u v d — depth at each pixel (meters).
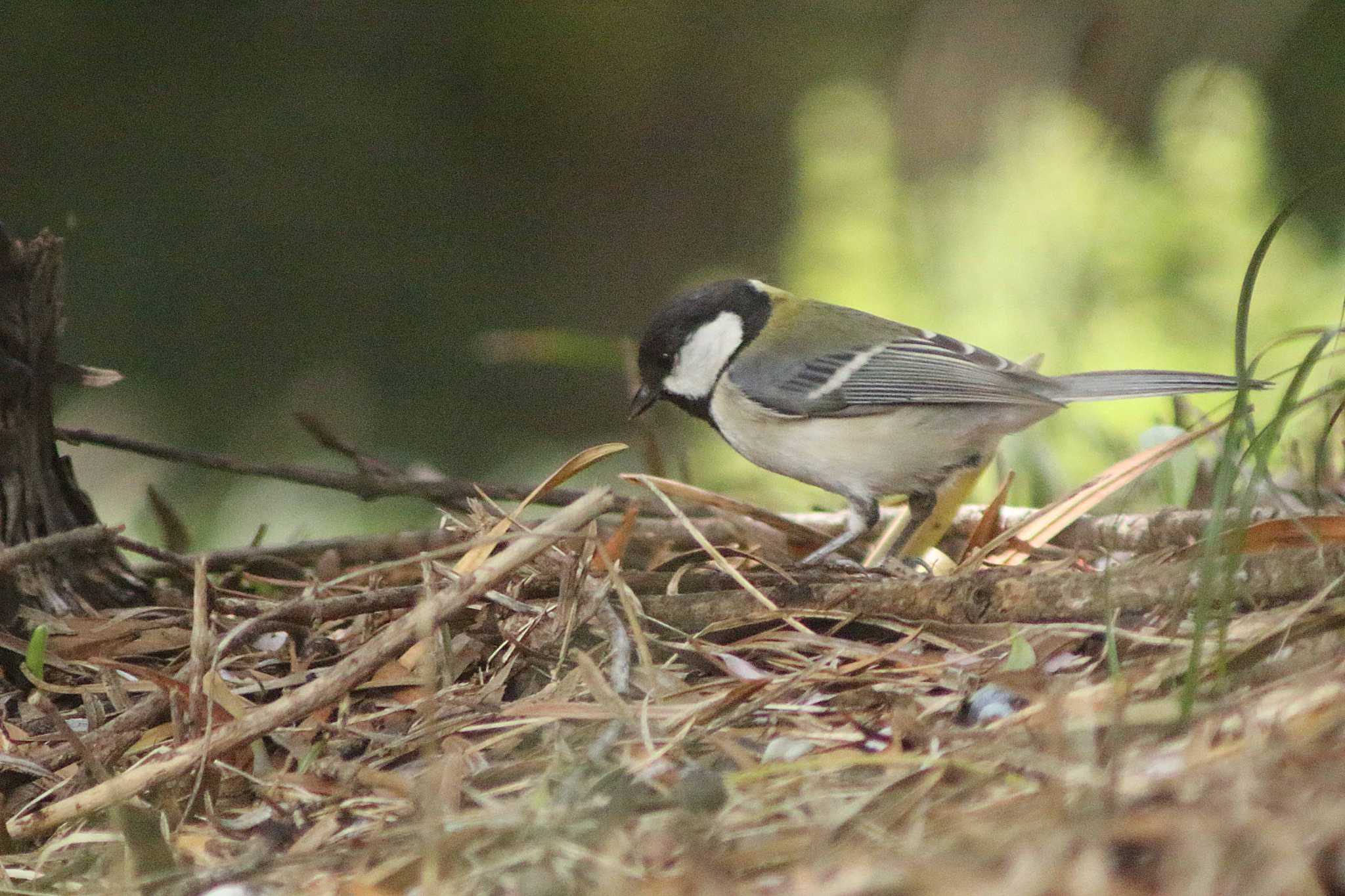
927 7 21.86
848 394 8.66
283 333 20.44
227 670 6.01
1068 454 11.91
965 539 8.43
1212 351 14.82
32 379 6.75
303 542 8.24
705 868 3.86
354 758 5.24
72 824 5.02
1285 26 19.62
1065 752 4.19
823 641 5.77
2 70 20.00
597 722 5.05
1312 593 5.37
